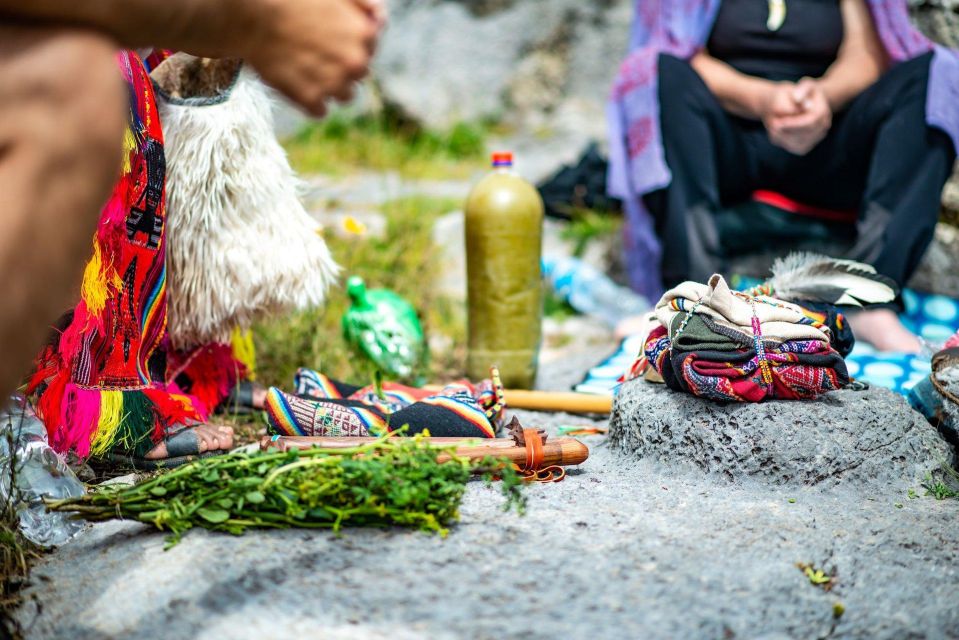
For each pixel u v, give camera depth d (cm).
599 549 171
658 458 224
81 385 218
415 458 179
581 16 813
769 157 385
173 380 264
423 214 538
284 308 261
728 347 212
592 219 529
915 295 411
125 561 171
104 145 123
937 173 346
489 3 810
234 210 248
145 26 129
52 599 165
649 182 369
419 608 150
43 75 119
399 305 327
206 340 260
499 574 161
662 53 380
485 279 304
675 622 149
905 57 362
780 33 381
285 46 140
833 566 169
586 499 198
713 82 380
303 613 149
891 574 167
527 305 306
